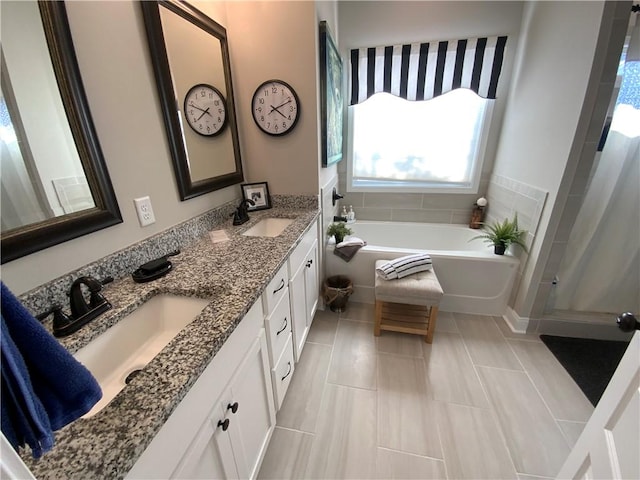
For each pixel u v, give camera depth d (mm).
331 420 1396
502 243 2053
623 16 1326
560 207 1667
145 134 1104
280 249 1271
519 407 1444
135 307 877
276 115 1774
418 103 2615
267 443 1182
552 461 1209
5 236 673
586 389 1538
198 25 1376
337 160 2494
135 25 1039
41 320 742
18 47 692
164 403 529
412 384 1589
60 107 789
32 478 315
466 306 2199
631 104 1489
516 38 2250
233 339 815
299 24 1589
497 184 2504
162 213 1218
